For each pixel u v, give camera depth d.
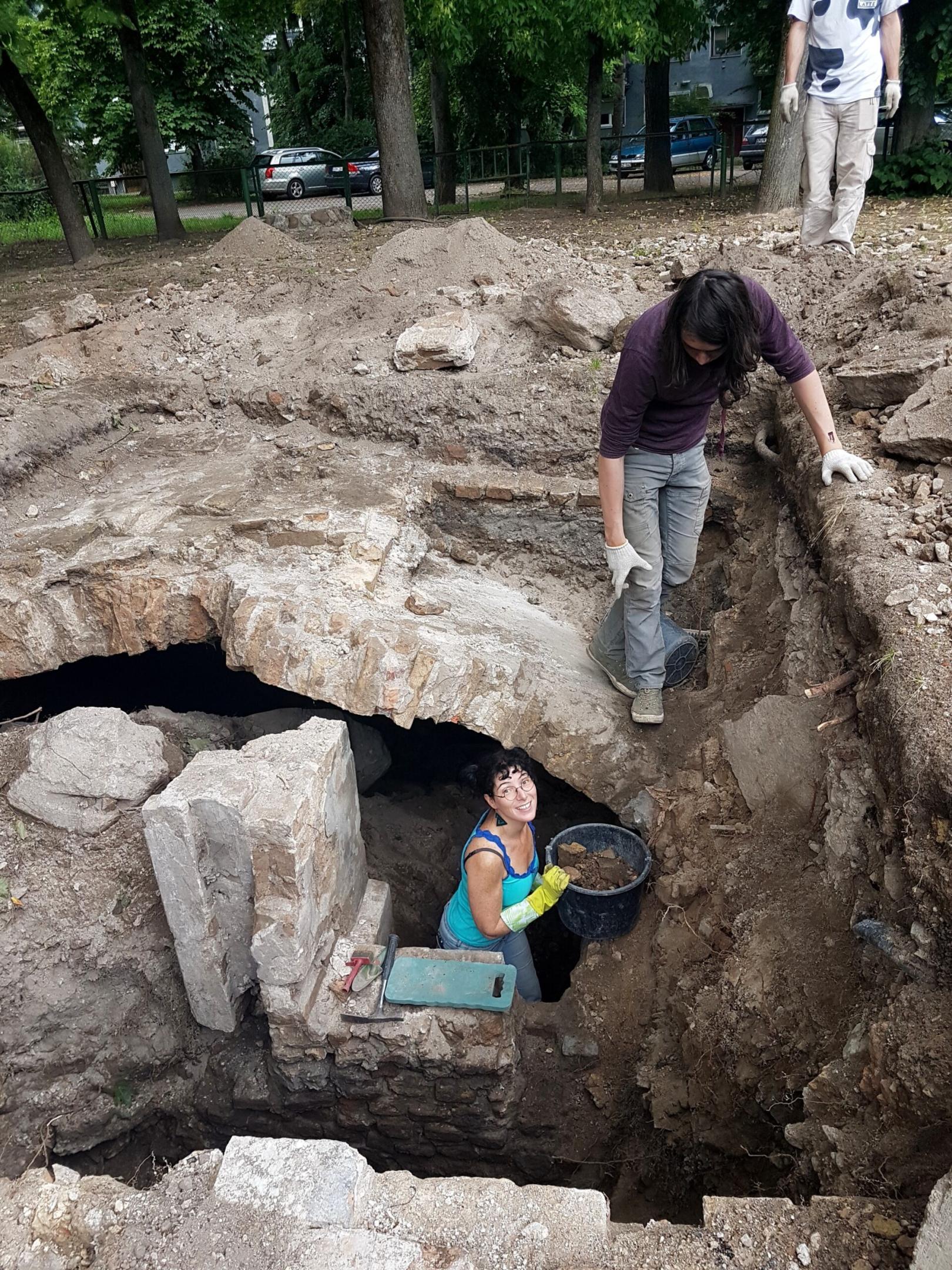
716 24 14.48
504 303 6.46
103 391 6.32
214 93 22.75
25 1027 3.29
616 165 16.48
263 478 5.48
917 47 10.91
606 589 5.23
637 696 4.05
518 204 14.35
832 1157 2.23
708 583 4.98
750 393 5.15
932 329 4.52
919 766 2.42
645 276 7.00
